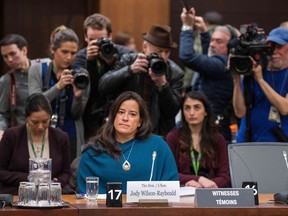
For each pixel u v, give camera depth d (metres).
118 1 9.79
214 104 7.61
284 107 6.95
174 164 5.85
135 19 9.81
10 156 6.50
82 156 5.80
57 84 6.91
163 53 7.33
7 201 4.94
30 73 7.21
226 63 7.59
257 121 7.07
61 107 7.00
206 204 4.96
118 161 5.71
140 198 5.11
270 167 6.16
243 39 6.89
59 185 4.89
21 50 7.38
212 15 9.15
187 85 8.90
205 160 6.66
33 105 6.44
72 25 10.23
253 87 7.08
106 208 4.83
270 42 7.04
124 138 5.79
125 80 6.99
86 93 7.07
